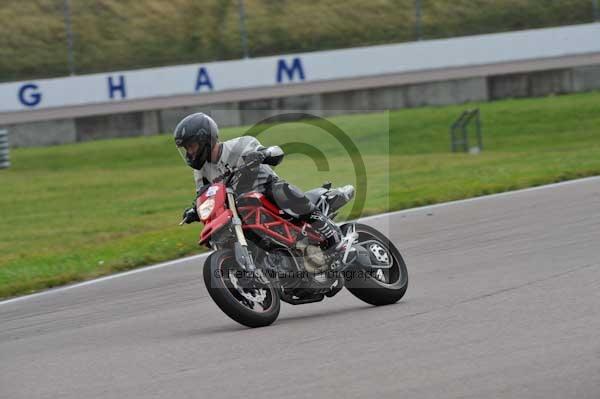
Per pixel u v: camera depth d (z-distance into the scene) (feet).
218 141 62.75
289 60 292.61
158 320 69.36
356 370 48.16
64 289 89.04
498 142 244.42
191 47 316.60
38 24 323.57
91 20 326.24
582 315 56.13
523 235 92.73
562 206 109.09
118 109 286.25
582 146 222.28
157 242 111.86
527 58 298.76
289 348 54.70
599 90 288.71
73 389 50.21
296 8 331.98
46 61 309.01
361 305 68.08
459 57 297.94
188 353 56.03
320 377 47.47
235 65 290.97
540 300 61.98
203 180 64.39
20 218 167.12
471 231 98.94
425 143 251.60
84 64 309.01
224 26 325.21
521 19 321.52
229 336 59.93
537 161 172.96
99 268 97.30
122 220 151.23
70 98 284.41
